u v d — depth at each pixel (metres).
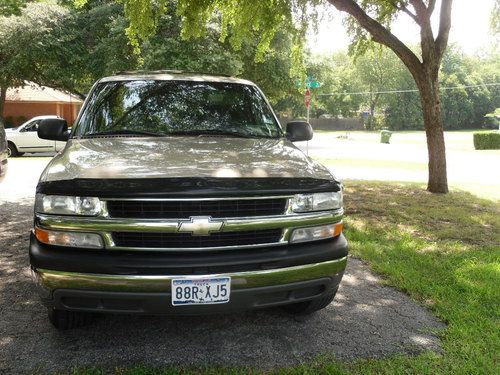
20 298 4.00
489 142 26.34
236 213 2.82
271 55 19.77
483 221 7.07
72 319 3.26
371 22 9.00
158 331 3.42
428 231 6.46
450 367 2.99
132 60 17.12
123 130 3.91
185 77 4.60
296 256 2.93
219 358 3.05
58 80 19.41
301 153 3.66
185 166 2.97
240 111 4.33
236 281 2.79
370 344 3.29
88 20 18.78
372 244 5.76
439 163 9.51
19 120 32.34
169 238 2.76
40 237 2.80
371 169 14.57
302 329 3.51
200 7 8.48
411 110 77.38
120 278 2.68
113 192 2.68
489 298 4.07
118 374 2.84
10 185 10.20
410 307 3.98
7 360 2.97
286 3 8.73
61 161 3.18
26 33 17.25
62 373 2.84
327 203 3.08
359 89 79.88
